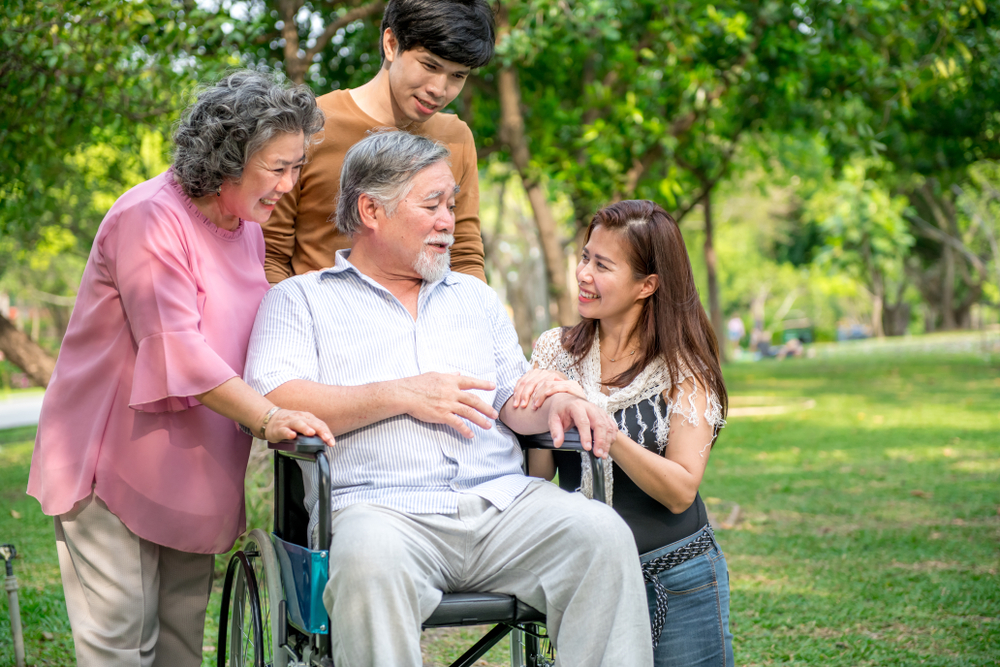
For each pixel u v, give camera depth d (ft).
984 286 105.40
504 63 24.20
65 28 16.26
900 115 32.58
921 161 43.78
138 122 17.58
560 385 7.56
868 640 11.73
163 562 8.13
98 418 7.55
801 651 11.45
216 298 7.74
